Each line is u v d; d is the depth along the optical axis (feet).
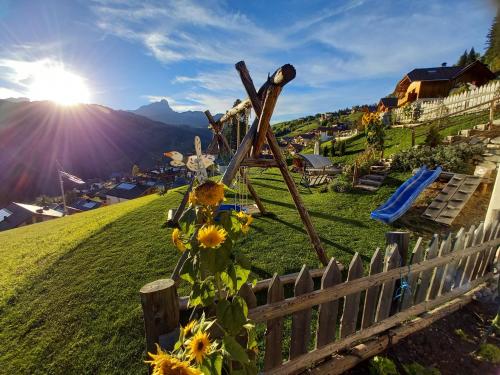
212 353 4.08
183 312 9.82
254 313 5.55
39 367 8.17
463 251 9.93
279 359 6.34
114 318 10.03
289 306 6.06
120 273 13.46
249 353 5.38
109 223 22.09
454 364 7.82
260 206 22.09
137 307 10.57
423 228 18.90
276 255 14.62
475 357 8.07
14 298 12.13
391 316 8.34
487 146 29.48
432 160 29.55
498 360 7.87
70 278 13.42
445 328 9.14
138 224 21.49
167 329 4.98
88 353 8.52
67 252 16.74
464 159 28.30
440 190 24.00
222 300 4.55
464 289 10.41
